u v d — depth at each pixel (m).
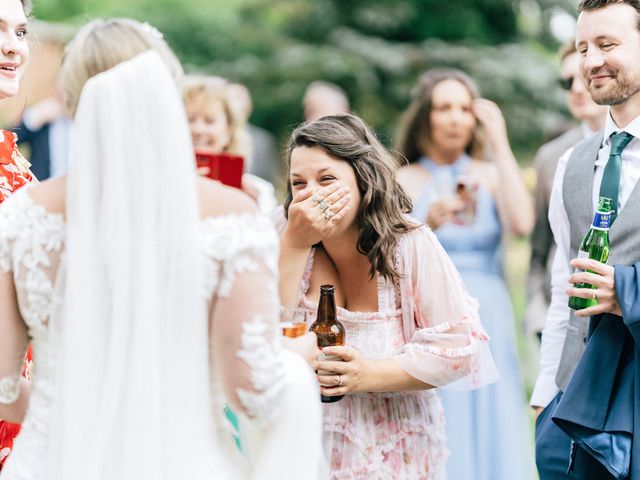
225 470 2.74
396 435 3.66
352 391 3.52
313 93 11.07
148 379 2.61
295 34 17.56
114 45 2.74
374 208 3.59
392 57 16.67
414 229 3.70
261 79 16.97
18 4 3.93
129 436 2.62
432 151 6.62
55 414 2.69
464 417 5.75
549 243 6.36
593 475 3.97
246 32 17.48
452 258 6.31
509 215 6.41
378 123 16.52
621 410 3.77
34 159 9.27
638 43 3.89
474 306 3.81
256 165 10.84
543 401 4.46
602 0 3.91
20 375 2.89
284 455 2.81
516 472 5.84
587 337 3.97
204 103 6.86
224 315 2.63
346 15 17.47
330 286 3.56
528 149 16.36
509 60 16.50
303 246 3.53
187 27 17.45
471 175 6.53
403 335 3.76
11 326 2.79
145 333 2.61
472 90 6.61
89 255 2.64
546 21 17.34
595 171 4.14
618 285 3.72
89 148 2.64
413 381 3.57
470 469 5.72
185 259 2.61
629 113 3.99
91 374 2.64
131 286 2.62
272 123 17.08
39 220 2.71
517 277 12.04
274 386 2.68
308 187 3.53
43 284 2.71
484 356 3.82
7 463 2.85
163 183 2.62
